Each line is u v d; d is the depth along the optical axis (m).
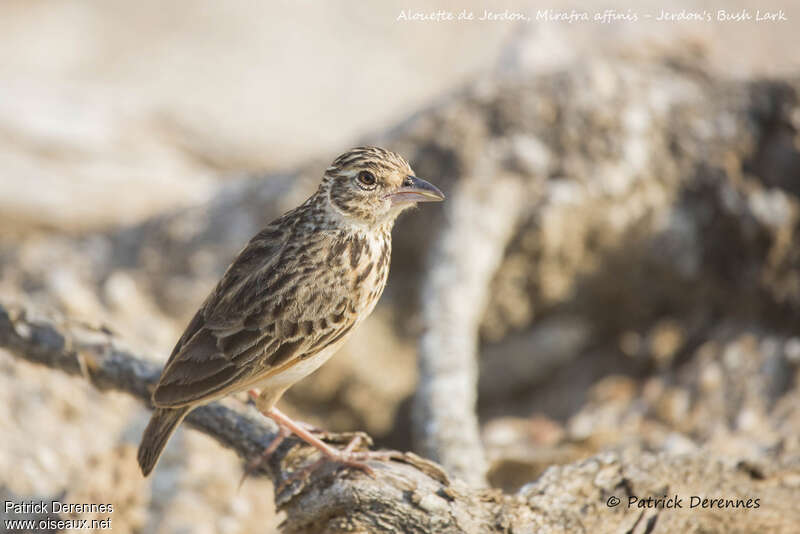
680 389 12.17
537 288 13.18
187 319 12.96
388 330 13.04
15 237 15.28
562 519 7.50
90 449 10.68
